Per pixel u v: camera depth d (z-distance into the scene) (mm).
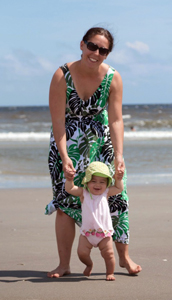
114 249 4742
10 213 6840
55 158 3883
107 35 3684
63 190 3818
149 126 35906
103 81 3797
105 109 3984
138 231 5555
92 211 3639
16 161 13781
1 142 21109
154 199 8031
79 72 3766
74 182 3824
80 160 3820
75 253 4570
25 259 4332
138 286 3445
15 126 35281
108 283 3547
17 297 3188
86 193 3699
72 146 3828
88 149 3816
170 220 6246
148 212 6863
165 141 21844
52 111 3834
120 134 3842
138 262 4172
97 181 3648
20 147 18312
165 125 36531
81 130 3838
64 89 3793
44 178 10836
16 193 8742
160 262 4156
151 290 3334
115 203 3834
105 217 3654
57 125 3809
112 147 3924
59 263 4059
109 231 3654
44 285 3498
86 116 3873
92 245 3699
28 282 3588
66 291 3330
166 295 3207
